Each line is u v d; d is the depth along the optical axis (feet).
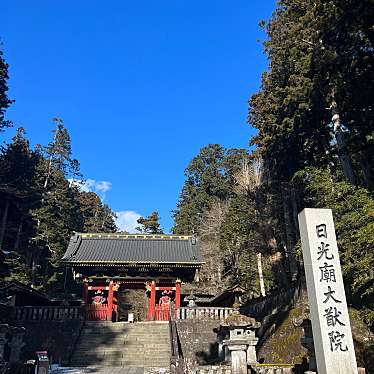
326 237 28.73
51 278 120.26
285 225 86.58
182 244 97.19
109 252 90.53
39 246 121.90
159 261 84.17
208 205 164.35
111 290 84.74
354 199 42.91
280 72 75.97
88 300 85.35
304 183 73.36
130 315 78.54
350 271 41.42
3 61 102.89
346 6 45.73
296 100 66.33
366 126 54.13
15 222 118.42
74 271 87.66
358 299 47.21
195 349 68.23
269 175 92.12
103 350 62.03
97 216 185.88
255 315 79.46
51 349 65.87
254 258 105.70
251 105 83.25
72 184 183.42
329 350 25.71
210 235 140.46
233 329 40.14
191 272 88.74
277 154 78.59
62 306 72.64
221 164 173.58
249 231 98.12
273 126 73.20
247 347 40.37
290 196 86.28
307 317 33.47
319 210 29.63
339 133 59.98
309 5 65.51
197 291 122.72
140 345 64.13
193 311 72.79
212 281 129.29
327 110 66.54
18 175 134.31
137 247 94.32
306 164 77.15
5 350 49.65
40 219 123.13
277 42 75.72
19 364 43.11
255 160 99.35
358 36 46.70
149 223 175.32
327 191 47.83
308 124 70.38
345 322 26.48
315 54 56.75
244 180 100.78
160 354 61.00
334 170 69.31
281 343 57.98
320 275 27.68
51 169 149.69
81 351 62.03
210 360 66.85
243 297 104.12
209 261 132.36
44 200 130.72
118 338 66.80
